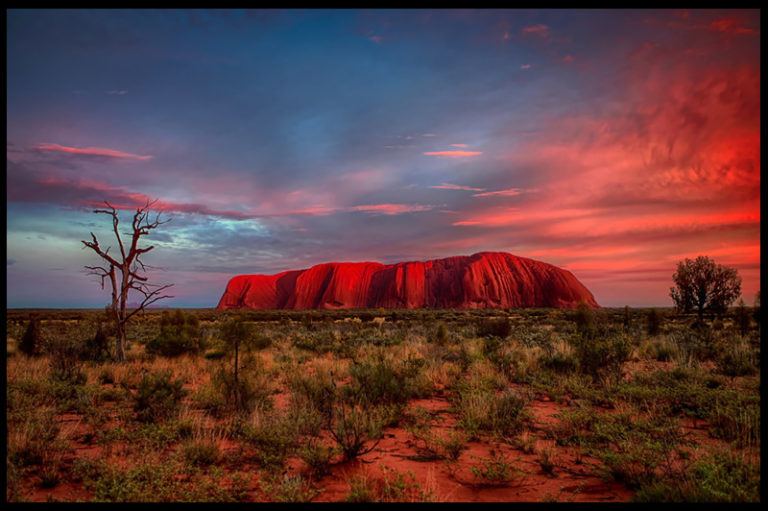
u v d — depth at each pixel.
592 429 6.32
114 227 14.27
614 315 43.53
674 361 12.82
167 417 6.97
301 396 8.14
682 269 24.80
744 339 15.37
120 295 14.29
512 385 10.08
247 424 6.15
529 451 5.54
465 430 6.29
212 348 15.86
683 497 3.72
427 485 4.20
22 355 14.39
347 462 5.20
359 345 18.92
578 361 10.73
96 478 4.53
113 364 12.84
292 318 62.22
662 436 5.76
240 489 4.20
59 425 6.35
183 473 4.73
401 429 6.73
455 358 13.27
